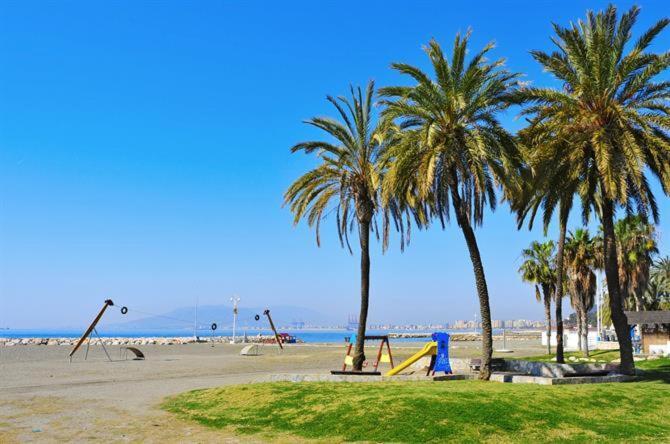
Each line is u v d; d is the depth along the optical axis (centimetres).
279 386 1934
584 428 1405
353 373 2353
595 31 2423
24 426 1486
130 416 1631
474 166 2266
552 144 2378
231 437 1382
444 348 2419
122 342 10881
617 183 2244
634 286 5216
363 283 2725
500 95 2366
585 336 4416
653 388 1914
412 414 1463
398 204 2864
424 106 2353
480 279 2327
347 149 2817
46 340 10594
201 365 3888
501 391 1742
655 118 2219
